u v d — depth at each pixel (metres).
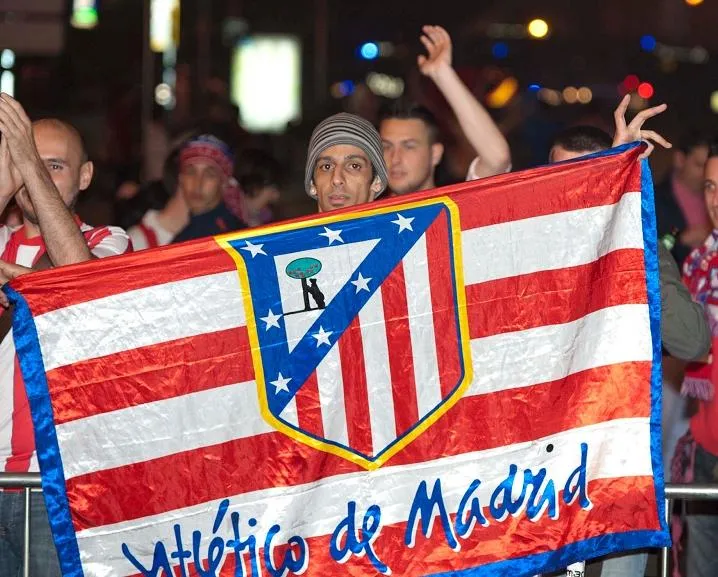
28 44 11.54
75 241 4.69
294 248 4.48
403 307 4.49
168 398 4.41
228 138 9.66
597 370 4.52
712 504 5.71
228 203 7.83
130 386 4.41
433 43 6.15
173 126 16.56
